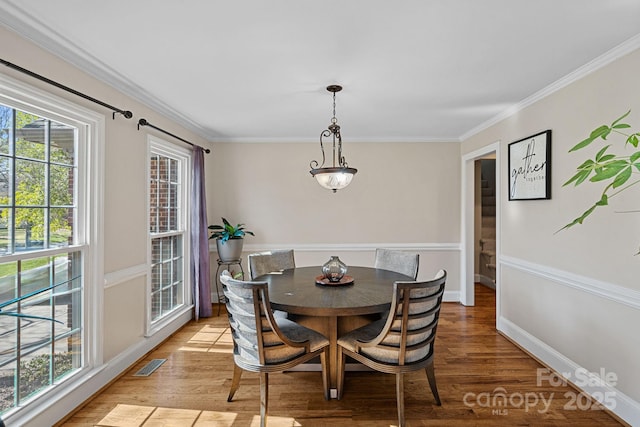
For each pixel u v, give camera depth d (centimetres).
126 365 280
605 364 230
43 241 210
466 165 469
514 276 341
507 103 327
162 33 199
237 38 205
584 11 176
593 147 239
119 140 272
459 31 197
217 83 276
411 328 209
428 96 307
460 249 482
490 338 352
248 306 205
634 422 207
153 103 317
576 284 254
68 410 218
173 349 325
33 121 203
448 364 294
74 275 233
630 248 211
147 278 314
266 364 208
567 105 265
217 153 479
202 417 221
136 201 297
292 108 343
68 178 229
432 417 220
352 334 237
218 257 480
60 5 170
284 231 482
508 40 207
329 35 201
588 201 244
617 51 216
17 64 185
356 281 288
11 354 190
